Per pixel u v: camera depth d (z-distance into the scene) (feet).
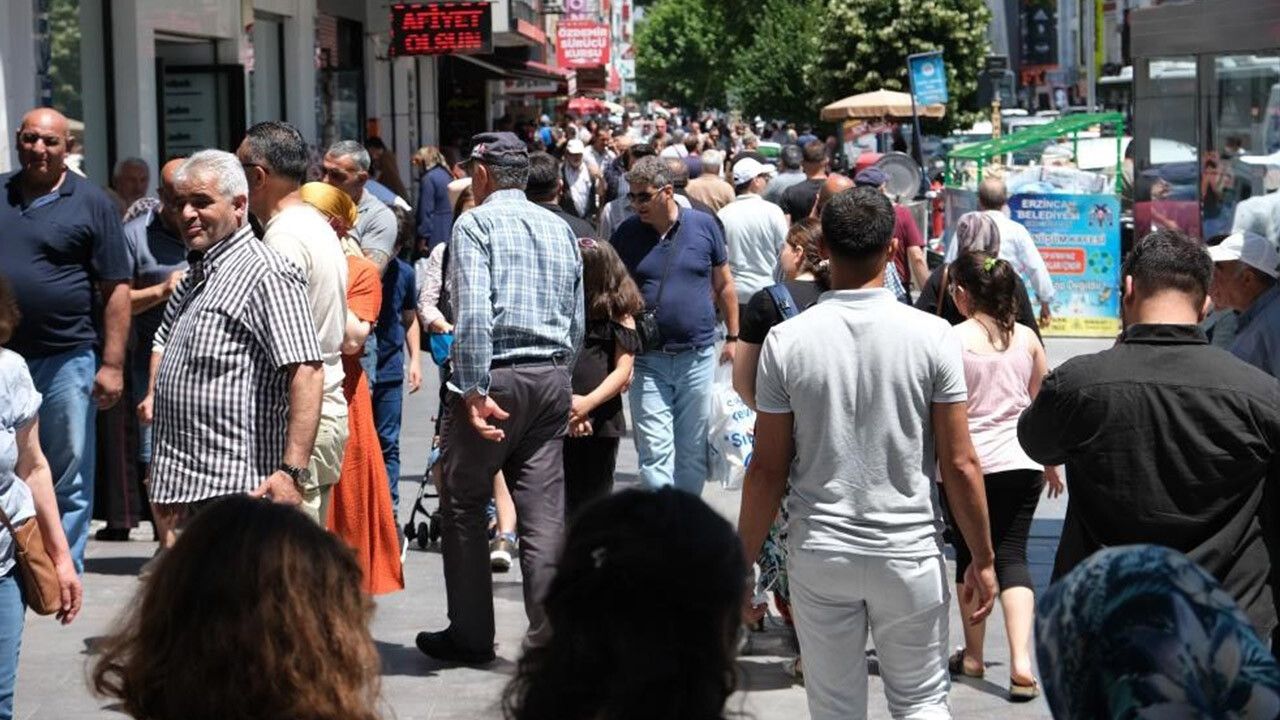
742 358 31.65
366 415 34.65
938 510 25.21
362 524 34.50
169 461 27.50
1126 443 21.57
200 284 27.63
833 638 24.13
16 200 37.11
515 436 33.30
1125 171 104.99
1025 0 348.38
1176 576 10.11
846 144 195.31
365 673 12.87
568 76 247.91
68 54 64.85
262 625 12.50
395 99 135.23
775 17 251.60
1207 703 9.91
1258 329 28.22
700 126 294.25
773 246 54.54
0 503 24.11
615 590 10.93
